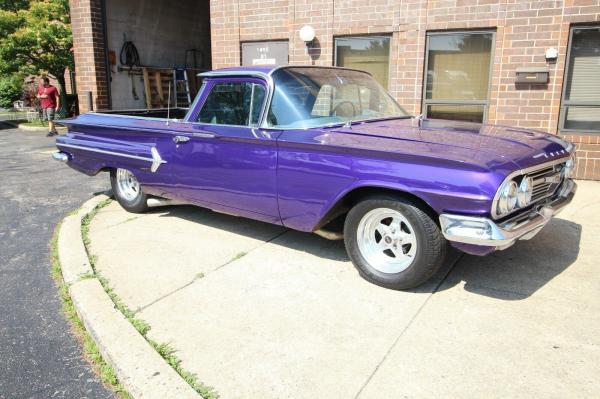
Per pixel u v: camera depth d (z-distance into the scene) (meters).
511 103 7.64
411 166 3.41
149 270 4.21
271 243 4.80
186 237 5.02
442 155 3.32
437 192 3.28
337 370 2.79
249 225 5.38
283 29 9.25
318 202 3.90
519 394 2.54
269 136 4.11
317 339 3.11
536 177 3.60
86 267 4.24
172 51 14.73
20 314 3.67
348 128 4.14
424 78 8.19
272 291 3.77
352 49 8.77
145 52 13.67
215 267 4.24
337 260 4.35
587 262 4.16
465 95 8.05
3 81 24.94
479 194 3.14
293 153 3.97
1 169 9.15
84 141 5.94
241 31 9.70
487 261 4.21
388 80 8.51
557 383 2.62
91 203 6.39
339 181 3.73
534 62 7.38
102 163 5.82
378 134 3.88
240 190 4.43
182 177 4.92
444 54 8.03
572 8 7.02
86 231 5.29
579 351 2.90
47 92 14.10
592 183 7.08
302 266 4.23
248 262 4.33
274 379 2.73
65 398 2.75
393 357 2.89
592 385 2.60
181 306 3.57
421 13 7.93
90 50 11.70
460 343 3.01
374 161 3.56
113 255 4.57
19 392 2.80
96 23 11.72
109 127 5.56
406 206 3.49
